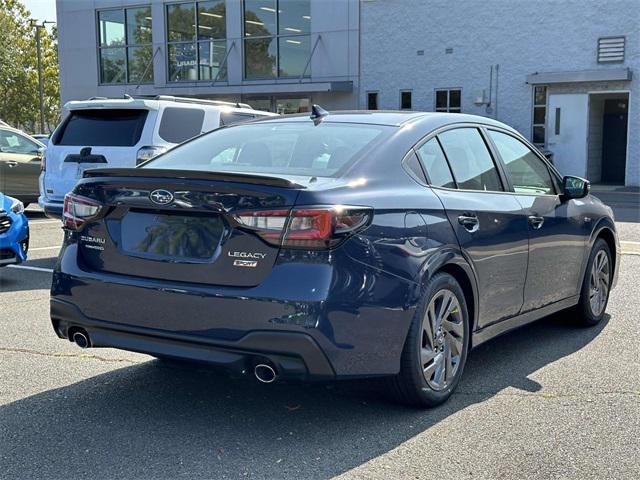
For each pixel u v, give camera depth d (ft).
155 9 88.22
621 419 13.15
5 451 11.85
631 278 26.32
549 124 68.23
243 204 11.70
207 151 15.21
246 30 82.79
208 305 11.75
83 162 29.04
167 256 12.41
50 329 19.43
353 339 11.70
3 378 15.43
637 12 63.21
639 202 53.72
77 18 94.48
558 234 17.46
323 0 77.56
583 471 11.11
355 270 11.71
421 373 13.08
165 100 30.50
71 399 14.21
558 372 15.90
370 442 12.17
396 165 13.50
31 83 166.81
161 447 12.03
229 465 11.35
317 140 14.30
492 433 12.53
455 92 72.38
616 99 69.51
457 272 14.10
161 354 12.35
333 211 11.51
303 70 79.92
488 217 14.88
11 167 45.32
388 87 75.56
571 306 18.86
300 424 12.96
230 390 14.71
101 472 11.12
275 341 11.37
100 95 94.22
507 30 69.05
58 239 36.81
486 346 18.03
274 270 11.49
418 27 73.31
